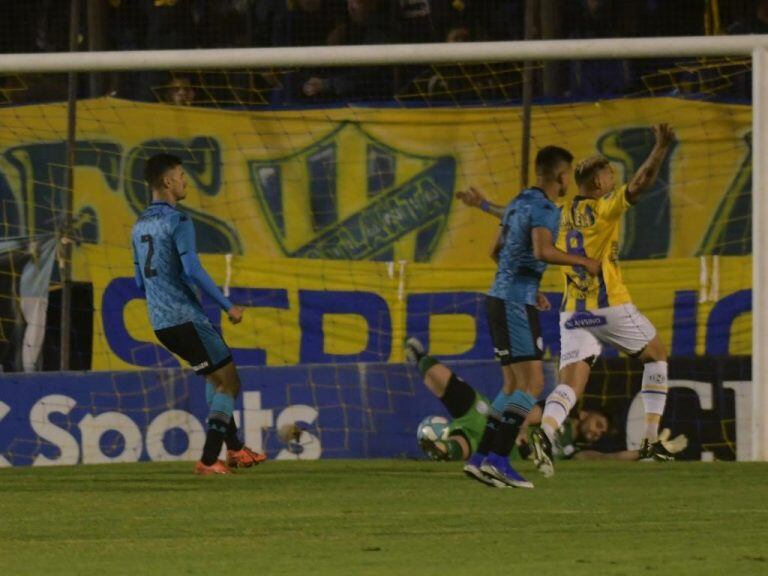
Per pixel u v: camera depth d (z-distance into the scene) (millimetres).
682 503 24656
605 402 34219
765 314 32875
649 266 37062
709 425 34188
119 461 34750
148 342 37250
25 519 22812
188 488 27484
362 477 29531
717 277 36906
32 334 37156
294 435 34812
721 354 36656
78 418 34812
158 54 34312
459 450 33500
